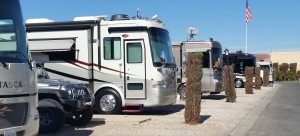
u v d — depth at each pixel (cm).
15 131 647
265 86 4097
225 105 1956
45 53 1570
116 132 1109
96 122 1276
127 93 1509
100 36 1535
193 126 1250
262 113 1689
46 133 1057
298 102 2256
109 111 1516
